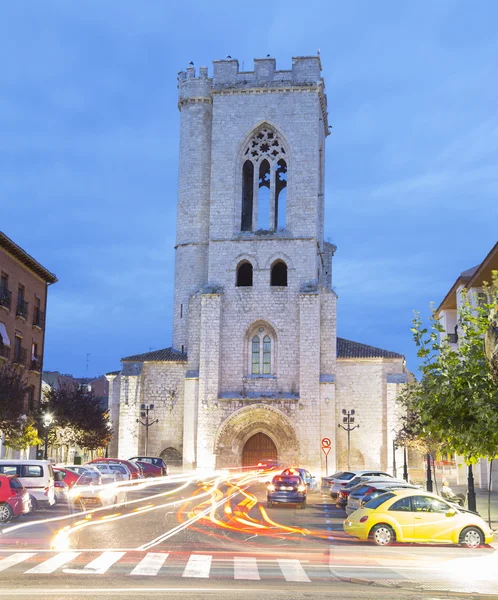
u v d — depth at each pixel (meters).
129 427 73.88
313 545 23.91
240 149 76.06
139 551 21.44
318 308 71.50
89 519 31.23
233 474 70.19
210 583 16.33
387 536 24.05
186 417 72.44
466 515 24.14
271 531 27.92
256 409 70.62
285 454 70.25
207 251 78.25
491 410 20.64
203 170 79.31
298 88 75.69
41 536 24.80
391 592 16.02
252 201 76.75
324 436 69.56
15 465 33.00
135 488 51.41
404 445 58.44
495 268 41.22
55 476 37.47
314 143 75.00
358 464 71.88
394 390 71.31
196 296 75.25
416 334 24.00
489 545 23.94
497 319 15.64
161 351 78.31
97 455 84.00
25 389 48.62
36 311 60.19
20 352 55.56
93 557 19.95
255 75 76.56
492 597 15.70
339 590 16.02
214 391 71.31
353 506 31.67
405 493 24.62
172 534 26.09
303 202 74.38
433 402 23.25
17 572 17.12
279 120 75.62
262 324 73.25
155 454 74.38
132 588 15.37
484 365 22.38
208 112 80.06
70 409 61.41
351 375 73.25
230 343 72.88
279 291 73.06
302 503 39.09
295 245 73.75
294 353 72.00
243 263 74.56
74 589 15.08
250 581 16.77
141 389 75.06
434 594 15.92
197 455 70.81
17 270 55.78
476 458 23.39
